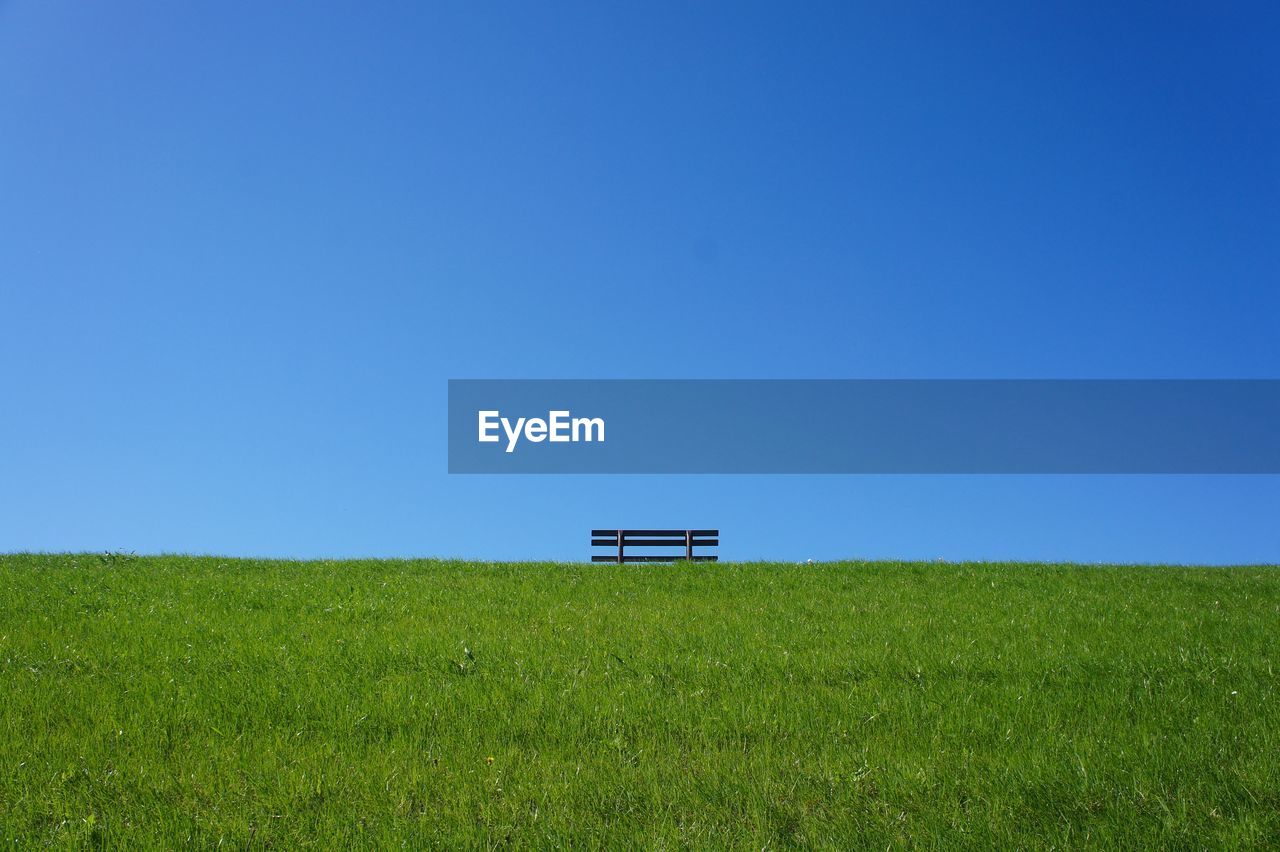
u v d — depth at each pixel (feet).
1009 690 26.91
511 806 18.78
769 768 20.77
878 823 17.87
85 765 20.94
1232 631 35.76
